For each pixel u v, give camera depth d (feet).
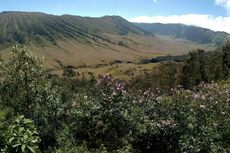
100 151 48.49
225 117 58.75
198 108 55.47
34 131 30.40
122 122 51.98
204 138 50.98
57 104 61.52
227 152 51.42
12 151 27.81
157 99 56.95
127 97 55.57
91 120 51.75
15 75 59.98
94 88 55.31
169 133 50.75
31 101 60.44
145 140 51.85
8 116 56.44
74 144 50.88
